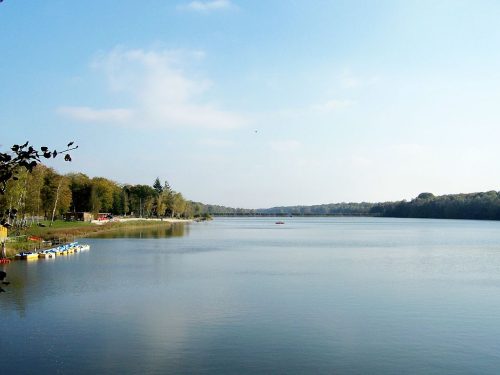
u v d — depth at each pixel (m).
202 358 28.92
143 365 27.80
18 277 57.16
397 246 108.50
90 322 36.50
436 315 39.03
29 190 92.50
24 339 32.34
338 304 42.84
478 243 116.94
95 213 176.25
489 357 29.41
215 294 47.19
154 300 44.25
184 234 152.00
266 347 30.89
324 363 28.27
